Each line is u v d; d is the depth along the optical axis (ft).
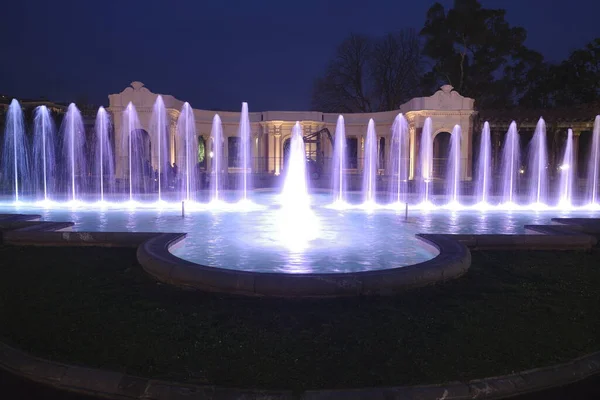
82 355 16.01
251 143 134.72
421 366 15.31
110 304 20.85
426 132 107.14
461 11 139.23
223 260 30.12
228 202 74.74
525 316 19.88
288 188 110.22
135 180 103.45
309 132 130.00
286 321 18.81
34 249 31.53
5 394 14.44
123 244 32.14
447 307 20.72
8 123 113.50
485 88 145.69
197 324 18.51
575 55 139.74
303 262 29.73
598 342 17.47
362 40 169.58
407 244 35.99
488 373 15.02
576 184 115.75
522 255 31.19
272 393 13.65
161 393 13.88
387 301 21.24
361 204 73.46
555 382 15.07
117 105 106.73
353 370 15.01
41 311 20.10
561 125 115.24
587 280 25.50
